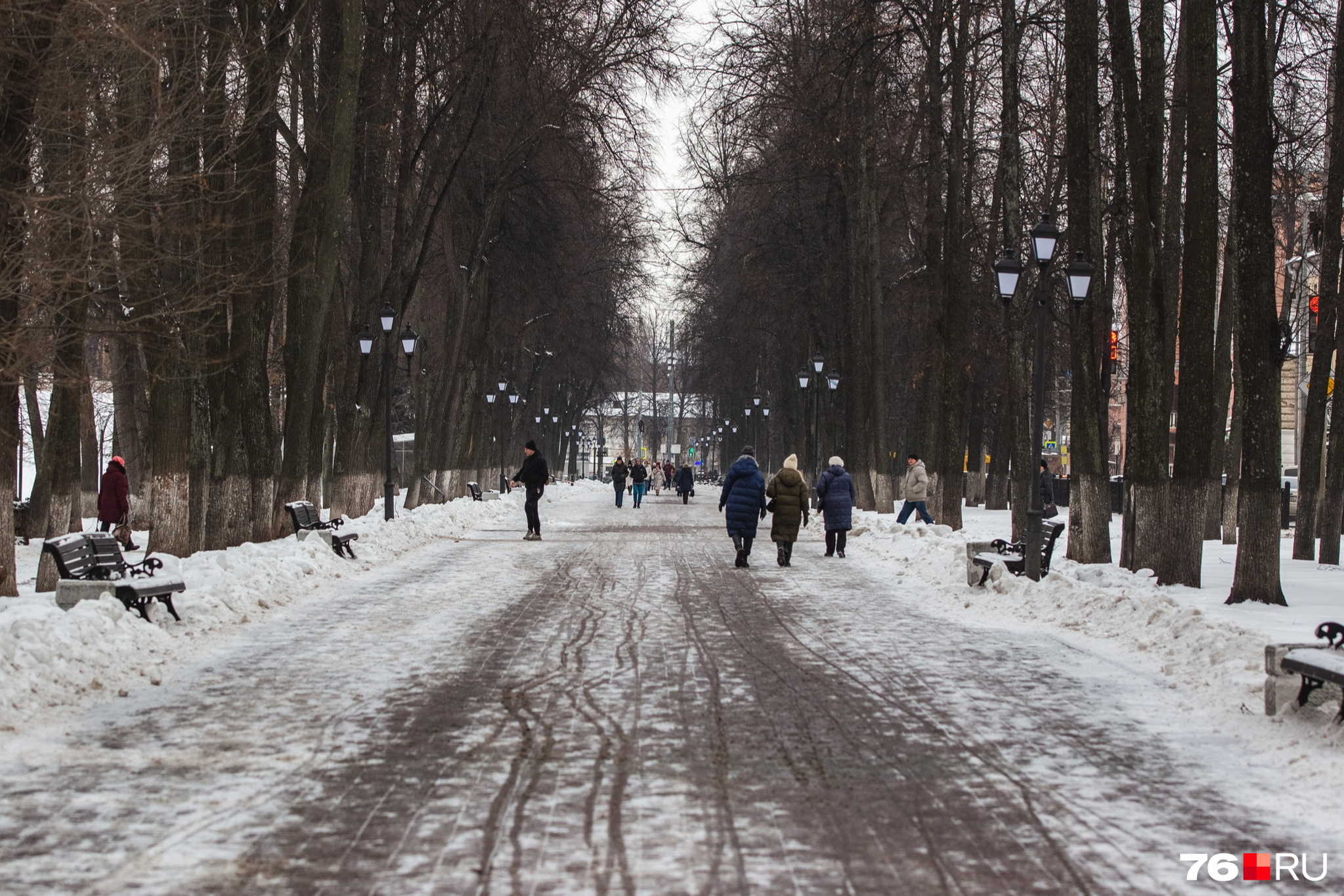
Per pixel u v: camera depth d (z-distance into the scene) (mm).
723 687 12094
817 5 37156
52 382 17688
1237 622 14312
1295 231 35125
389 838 7223
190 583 17578
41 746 9531
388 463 34312
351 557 26031
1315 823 7703
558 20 35062
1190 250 20594
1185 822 7703
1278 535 18641
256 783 8445
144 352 23250
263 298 26906
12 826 7477
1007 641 15516
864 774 8766
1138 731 10250
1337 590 21094
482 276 52531
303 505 25766
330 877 6547
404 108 33500
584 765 8961
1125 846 7184
